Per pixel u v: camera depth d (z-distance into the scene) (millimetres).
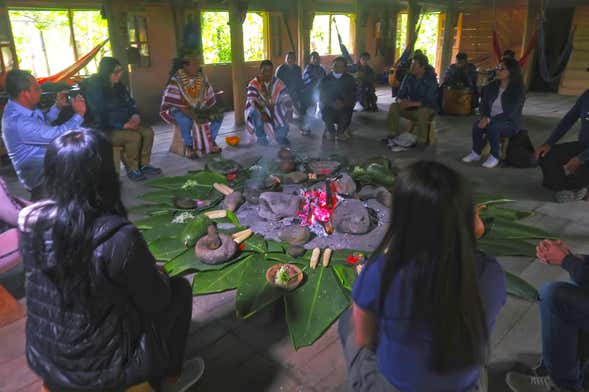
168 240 3318
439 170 1092
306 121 8023
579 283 1832
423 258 1082
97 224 1389
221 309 2760
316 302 2674
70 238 1342
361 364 1463
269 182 4176
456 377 1173
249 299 2695
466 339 1115
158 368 1658
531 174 5270
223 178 4582
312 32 12703
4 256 2646
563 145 4551
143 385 1720
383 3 12602
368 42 13062
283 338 2510
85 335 1463
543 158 4656
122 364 1552
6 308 2676
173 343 1943
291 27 10742
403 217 1101
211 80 9719
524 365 2277
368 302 1198
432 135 6625
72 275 1377
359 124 8234
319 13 11508
